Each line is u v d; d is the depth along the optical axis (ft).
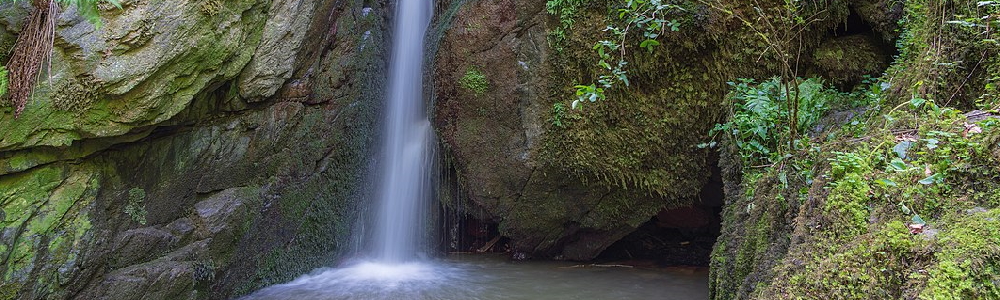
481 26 18.10
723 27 15.58
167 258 13.62
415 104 22.12
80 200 11.74
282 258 17.70
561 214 18.98
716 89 16.33
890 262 5.74
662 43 16.03
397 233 21.89
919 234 5.87
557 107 17.35
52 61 10.59
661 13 13.71
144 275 12.75
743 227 11.79
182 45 11.96
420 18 22.81
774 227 9.68
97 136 11.47
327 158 19.10
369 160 21.68
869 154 7.77
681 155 17.13
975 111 8.34
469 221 23.65
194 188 14.67
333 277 18.76
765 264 9.23
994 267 5.11
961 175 6.63
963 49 10.34
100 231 12.09
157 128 12.87
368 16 20.29
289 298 16.25
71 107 10.89
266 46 14.76
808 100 13.38
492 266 20.48
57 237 11.27
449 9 20.52
